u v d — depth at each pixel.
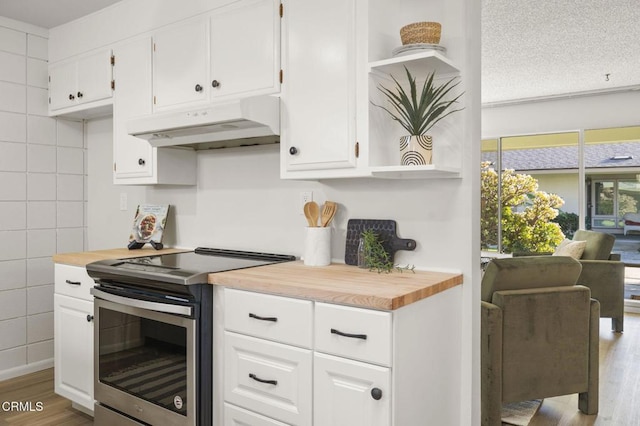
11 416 2.59
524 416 2.68
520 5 3.22
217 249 2.73
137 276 2.01
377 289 1.56
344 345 1.53
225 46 2.30
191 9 2.45
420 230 2.02
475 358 1.93
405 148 1.83
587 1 3.16
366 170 1.85
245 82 2.23
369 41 1.84
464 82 1.88
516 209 6.12
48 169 3.35
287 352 1.67
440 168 1.71
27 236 3.23
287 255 2.45
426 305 1.64
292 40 2.05
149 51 2.65
